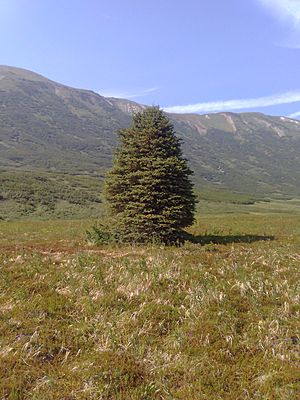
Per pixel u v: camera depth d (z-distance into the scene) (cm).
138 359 677
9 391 582
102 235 1839
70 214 5431
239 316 844
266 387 595
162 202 1775
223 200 10656
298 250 1588
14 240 2020
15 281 1034
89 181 10250
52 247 1717
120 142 1983
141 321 808
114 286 996
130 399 575
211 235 2336
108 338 734
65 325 794
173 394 586
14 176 8069
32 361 661
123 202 1862
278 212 7994
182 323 816
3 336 731
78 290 967
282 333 754
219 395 586
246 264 1253
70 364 663
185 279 1053
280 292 972
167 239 1803
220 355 692
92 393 580
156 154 1823
